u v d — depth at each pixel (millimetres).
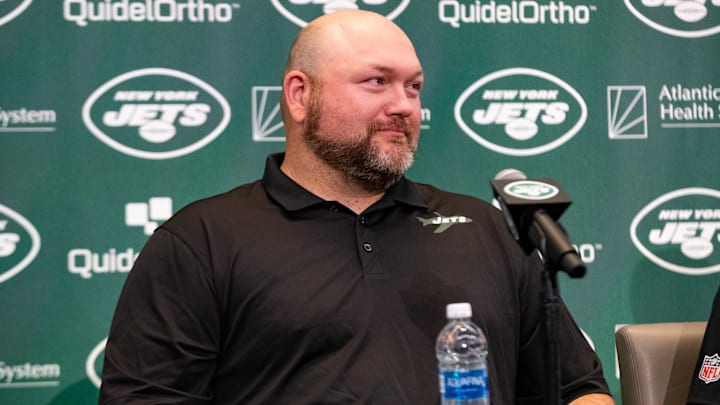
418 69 1963
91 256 2414
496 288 1965
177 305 1867
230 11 2477
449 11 2551
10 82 2391
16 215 2387
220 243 1907
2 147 2385
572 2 2590
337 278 1877
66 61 2412
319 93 1955
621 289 2582
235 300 1870
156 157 2443
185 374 1831
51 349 2395
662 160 2604
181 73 2457
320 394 1791
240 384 1881
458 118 2549
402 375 1801
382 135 1925
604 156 2588
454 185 2543
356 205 2014
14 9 2395
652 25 2611
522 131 2566
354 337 1830
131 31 2439
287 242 1912
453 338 1803
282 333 1836
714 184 2609
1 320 2375
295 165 2039
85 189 2414
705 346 2076
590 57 2592
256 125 2484
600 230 2580
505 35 2568
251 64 2484
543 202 1407
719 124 2615
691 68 2619
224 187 2469
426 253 1960
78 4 2418
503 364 1921
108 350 1878
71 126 2412
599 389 1962
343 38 1963
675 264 2598
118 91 2432
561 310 2045
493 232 2055
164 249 1914
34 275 2391
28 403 2387
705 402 2021
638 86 2602
